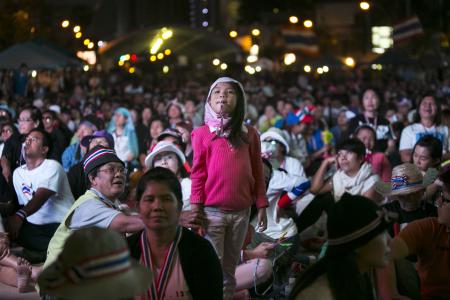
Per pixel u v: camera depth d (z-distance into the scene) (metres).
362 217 5.24
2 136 14.67
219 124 7.65
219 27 105.69
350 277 5.21
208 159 7.71
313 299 5.36
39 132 10.68
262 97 34.88
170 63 79.81
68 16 83.25
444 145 13.72
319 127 20.53
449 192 7.26
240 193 7.73
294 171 12.10
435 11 62.34
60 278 4.33
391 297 6.46
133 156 16.33
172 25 61.56
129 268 4.44
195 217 7.69
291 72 67.94
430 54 53.31
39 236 10.75
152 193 5.89
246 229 7.98
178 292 6.05
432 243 6.94
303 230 11.70
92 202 7.80
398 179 8.73
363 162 11.50
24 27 51.56
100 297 4.29
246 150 7.80
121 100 31.58
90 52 53.78
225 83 7.66
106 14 84.62
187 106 22.03
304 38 58.72
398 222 8.90
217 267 6.17
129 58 68.88
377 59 45.97
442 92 39.50
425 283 7.01
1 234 9.98
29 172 10.74
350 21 112.44
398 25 45.59
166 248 6.08
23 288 9.99
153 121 16.77
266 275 9.52
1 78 37.09
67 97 36.41
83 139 12.70
